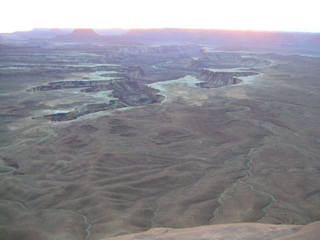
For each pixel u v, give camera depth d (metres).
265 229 40.50
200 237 39.16
